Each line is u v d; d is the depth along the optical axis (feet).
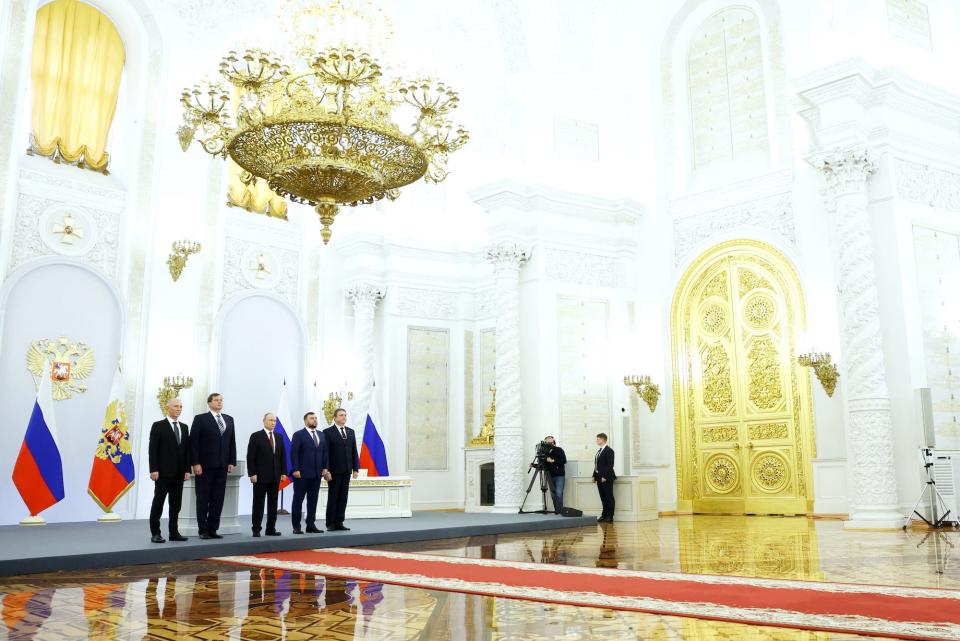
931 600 14.78
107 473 38.19
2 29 38.68
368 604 15.60
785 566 20.38
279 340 49.21
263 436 28.99
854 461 33.76
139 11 44.52
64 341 39.99
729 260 44.01
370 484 39.22
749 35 44.93
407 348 52.80
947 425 34.81
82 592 17.52
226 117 27.14
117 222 42.88
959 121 38.06
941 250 36.45
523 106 47.37
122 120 44.62
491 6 48.29
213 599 16.38
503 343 44.21
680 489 44.52
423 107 27.68
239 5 48.16
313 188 26.63
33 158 40.52
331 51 24.82
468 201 56.85
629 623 13.33
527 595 16.35
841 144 34.88
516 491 43.01
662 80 48.26
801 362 38.24
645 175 48.44
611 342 46.65
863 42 37.47
